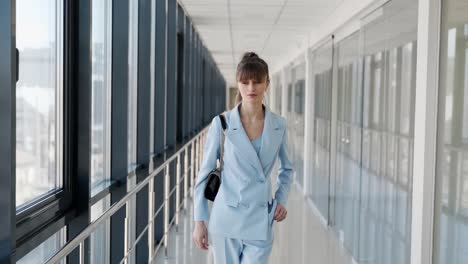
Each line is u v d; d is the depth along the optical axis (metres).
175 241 4.86
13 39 1.44
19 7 1.72
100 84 2.99
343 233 5.02
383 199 3.71
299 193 8.06
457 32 2.57
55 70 2.17
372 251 3.98
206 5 6.05
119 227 3.14
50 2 2.07
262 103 2.04
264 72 1.98
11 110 1.45
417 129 3.02
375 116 3.93
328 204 5.82
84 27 2.24
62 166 2.21
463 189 2.46
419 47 3.00
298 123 8.94
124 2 3.12
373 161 3.98
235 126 2.00
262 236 1.98
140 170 4.10
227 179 2.01
